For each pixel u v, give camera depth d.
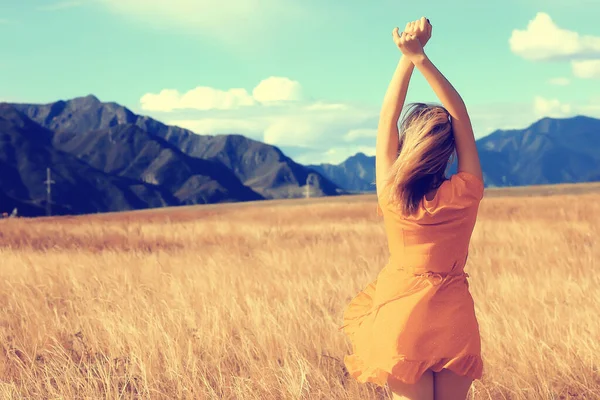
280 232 17.62
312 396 4.51
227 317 6.43
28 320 6.46
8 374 5.16
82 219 26.48
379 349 2.87
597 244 12.33
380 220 23.64
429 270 2.87
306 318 6.23
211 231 18.69
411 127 2.89
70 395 4.54
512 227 15.91
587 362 4.91
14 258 11.44
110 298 7.53
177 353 5.24
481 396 4.55
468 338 2.85
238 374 5.08
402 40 2.82
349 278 8.75
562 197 28.17
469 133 2.91
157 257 12.27
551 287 7.79
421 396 2.85
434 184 2.89
